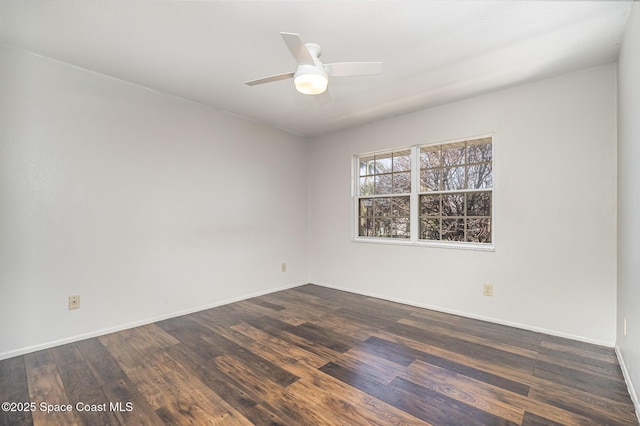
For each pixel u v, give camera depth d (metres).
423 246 3.80
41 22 2.14
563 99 2.89
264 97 3.48
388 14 2.05
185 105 3.56
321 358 2.49
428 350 2.63
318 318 3.43
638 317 1.74
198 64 2.75
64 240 2.75
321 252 4.98
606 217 2.69
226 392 2.03
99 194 2.95
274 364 2.40
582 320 2.80
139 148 3.21
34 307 2.61
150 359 2.47
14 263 2.52
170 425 1.72
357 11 2.02
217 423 1.74
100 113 2.95
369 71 2.17
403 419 1.76
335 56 2.58
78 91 2.82
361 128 4.46
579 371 2.27
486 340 2.82
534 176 3.04
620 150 2.38
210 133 3.80
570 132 2.85
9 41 2.40
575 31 2.22
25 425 1.72
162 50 2.52
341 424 1.72
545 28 2.19
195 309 3.66
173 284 3.47
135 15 2.06
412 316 3.49
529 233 3.06
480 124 3.37
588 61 2.65
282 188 4.71
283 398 1.96
